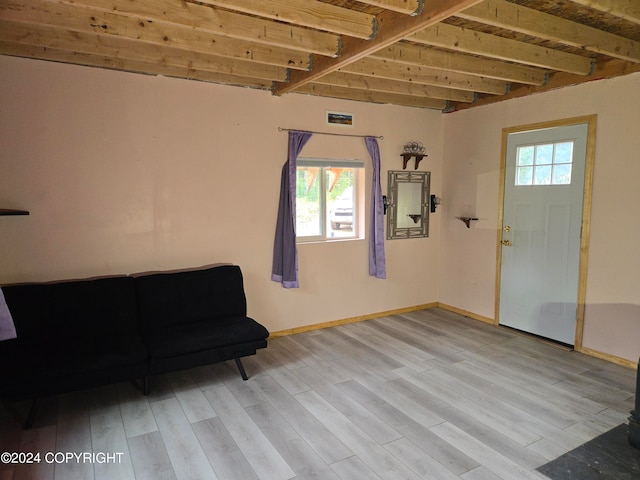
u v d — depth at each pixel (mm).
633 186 3359
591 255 3660
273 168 4059
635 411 2379
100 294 3131
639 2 2311
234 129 3840
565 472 2184
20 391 2432
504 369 3436
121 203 3422
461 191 4883
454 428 2588
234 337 3115
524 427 2600
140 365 2795
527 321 4242
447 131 5027
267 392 3045
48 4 2402
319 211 4508
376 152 4551
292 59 3178
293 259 4113
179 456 2303
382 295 4867
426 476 2154
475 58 3471
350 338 4176
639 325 3371
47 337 2904
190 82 3615
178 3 2338
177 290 3400
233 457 2299
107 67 3270
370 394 3020
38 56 3021
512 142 4270
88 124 3252
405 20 2398
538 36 2627
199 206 3740
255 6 2199
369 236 4688
